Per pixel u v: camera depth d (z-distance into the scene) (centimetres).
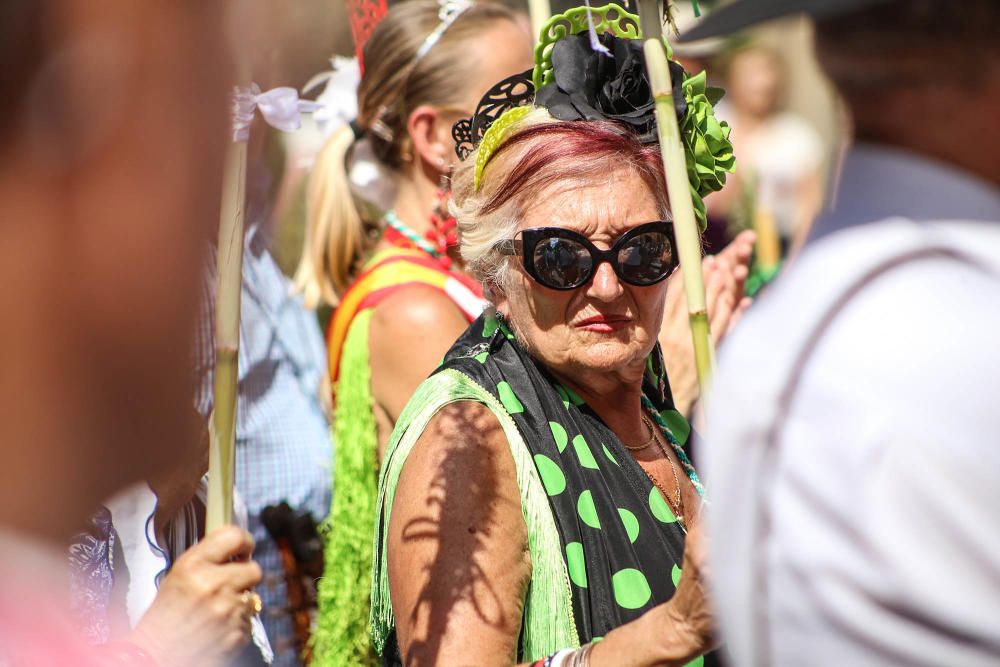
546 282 636
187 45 204
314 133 1155
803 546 338
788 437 345
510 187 652
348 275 1049
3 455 206
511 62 984
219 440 428
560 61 669
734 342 383
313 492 999
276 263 1077
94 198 200
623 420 698
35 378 203
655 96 539
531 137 657
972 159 357
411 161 988
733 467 362
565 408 656
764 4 384
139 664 329
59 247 200
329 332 972
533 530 606
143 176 202
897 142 364
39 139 195
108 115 197
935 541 317
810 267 367
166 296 209
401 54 983
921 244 348
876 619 324
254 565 411
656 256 646
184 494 537
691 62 1797
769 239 1500
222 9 210
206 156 210
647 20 539
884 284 345
